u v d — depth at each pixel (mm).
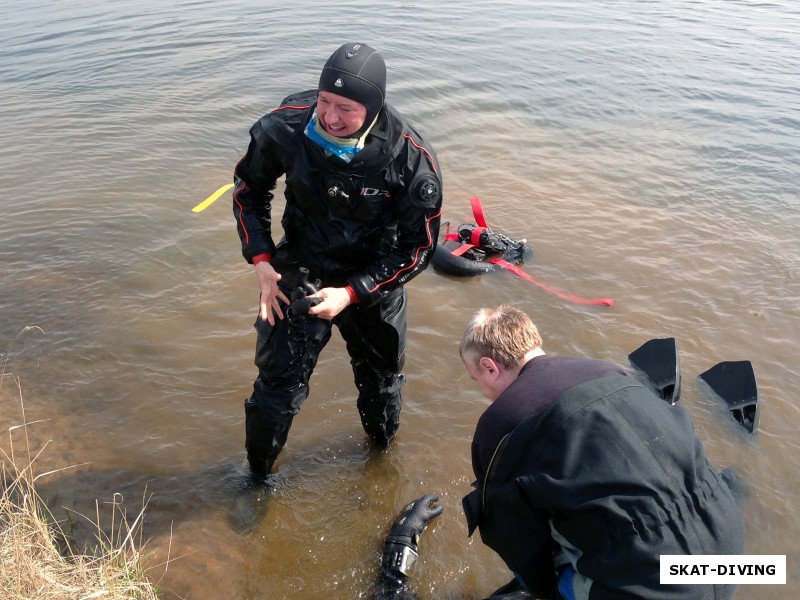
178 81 8570
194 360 4137
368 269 2781
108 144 6867
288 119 2621
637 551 1947
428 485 3441
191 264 5070
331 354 4281
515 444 2084
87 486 3264
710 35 12312
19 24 10922
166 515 3164
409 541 3006
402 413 3865
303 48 9875
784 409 3930
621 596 1964
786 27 13102
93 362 4051
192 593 2809
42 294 4594
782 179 6945
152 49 9742
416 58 9828
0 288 4613
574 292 5008
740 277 5230
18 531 2586
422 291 4984
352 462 3543
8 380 3865
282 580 2920
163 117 7543
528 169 7035
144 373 4000
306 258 2877
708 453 3598
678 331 4582
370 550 3086
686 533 1974
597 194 6562
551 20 12781
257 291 4824
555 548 2270
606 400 2070
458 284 5094
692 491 2035
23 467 3311
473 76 9336
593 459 1991
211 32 10570
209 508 3221
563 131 8023
